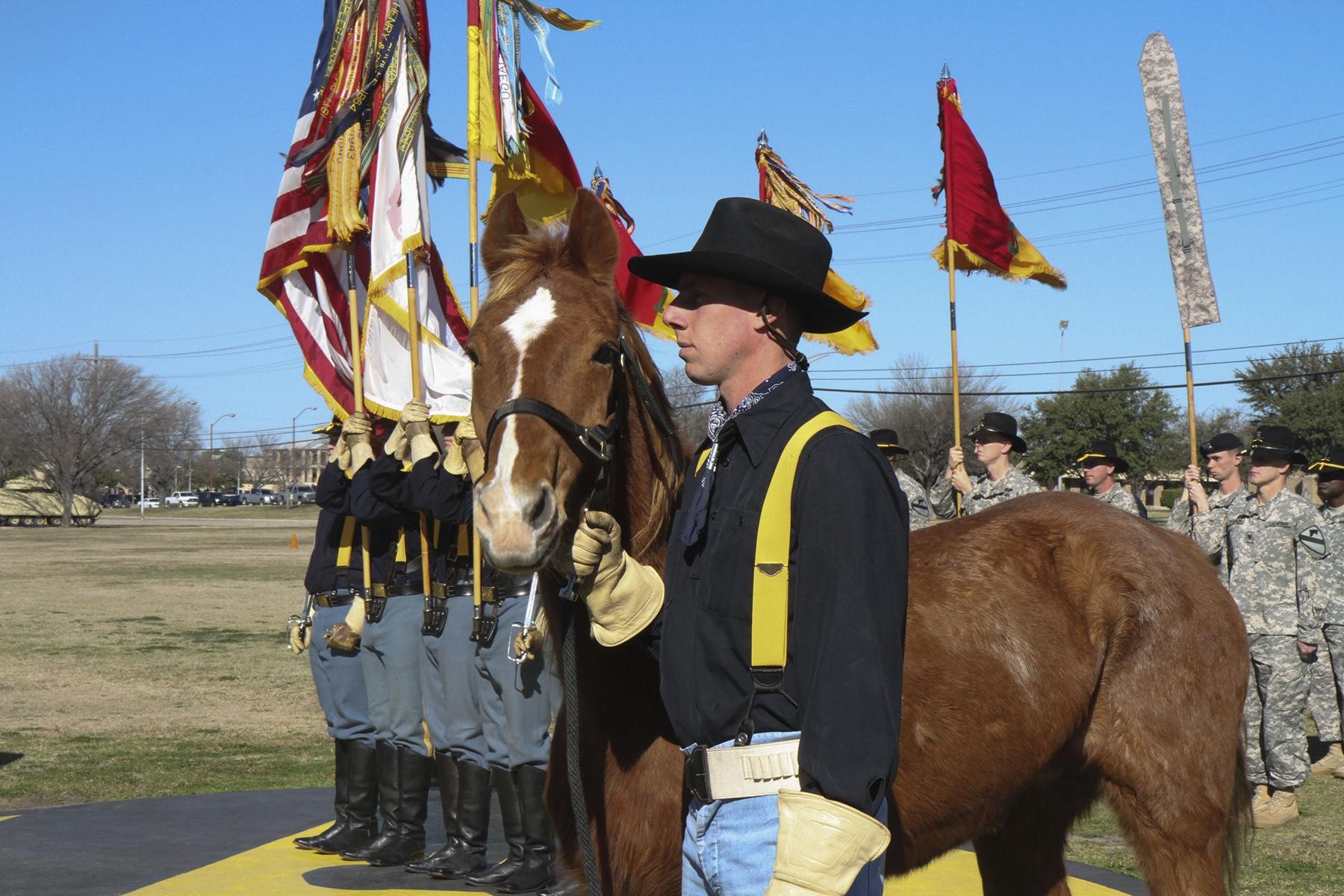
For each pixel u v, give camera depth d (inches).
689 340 87.0
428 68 218.2
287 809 258.4
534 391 89.2
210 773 310.3
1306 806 286.0
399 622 211.2
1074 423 1681.8
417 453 195.2
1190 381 237.9
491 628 193.0
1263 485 292.0
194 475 4717.0
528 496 84.7
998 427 319.3
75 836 232.8
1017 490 311.3
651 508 101.4
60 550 1451.8
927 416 2048.5
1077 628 131.0
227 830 237.6
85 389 2620.6
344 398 240.1
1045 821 142.7
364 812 219.1
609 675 99.3
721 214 88.7
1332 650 307.6
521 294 95.0
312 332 243.6
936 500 356.2
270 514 3048.7
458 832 204.4
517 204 105.4
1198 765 132.0
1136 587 133.3
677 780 97.2
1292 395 1563.7
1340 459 336.2
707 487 85.0
